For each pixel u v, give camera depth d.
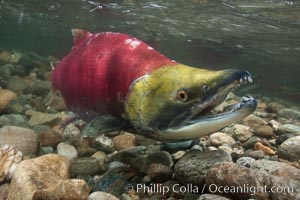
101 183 0.44
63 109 0.82
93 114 0.51
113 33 0.48
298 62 2.29
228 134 0.62
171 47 2.57
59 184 0.41
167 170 0.44
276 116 0.85
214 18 1.55
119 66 0.43
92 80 0.48
